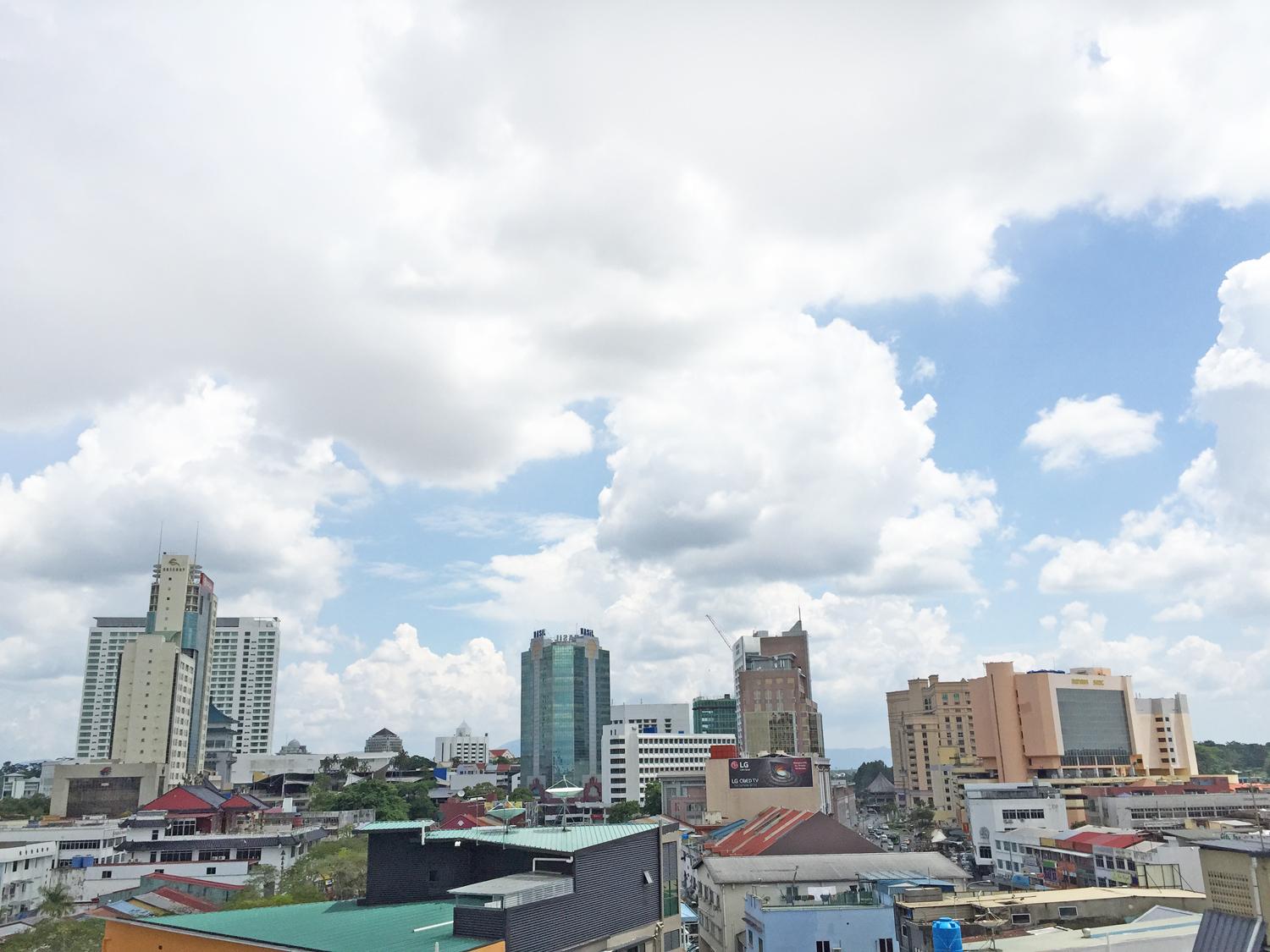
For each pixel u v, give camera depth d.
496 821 153.88
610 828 59.34
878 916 73.31
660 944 56.25
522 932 46.41
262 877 127.00
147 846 136.75
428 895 60.34
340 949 44.56
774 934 73.12
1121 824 174.50
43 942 89.38
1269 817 145.12
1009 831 147.50
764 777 192.25
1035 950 58.38
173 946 50.56
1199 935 39.75
